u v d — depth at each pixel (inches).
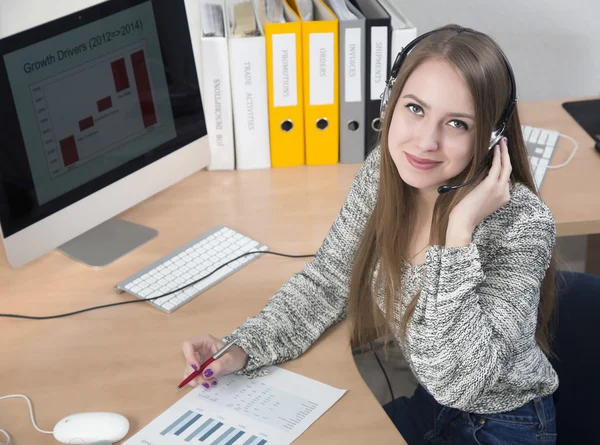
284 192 70.1
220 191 70.6
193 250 61.0
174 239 63.3
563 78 95.4
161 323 53.6
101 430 42.8
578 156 72.9
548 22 91.6
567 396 53.6
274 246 62.0
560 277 53.3
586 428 53.0
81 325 53.6
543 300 51.5
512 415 49.6
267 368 49.5
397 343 55.7
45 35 54.7
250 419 44.8
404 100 44.7
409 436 56.1
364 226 54.9
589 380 52.5
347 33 68.8
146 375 48.6
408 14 90.4
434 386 45.4
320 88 70.7
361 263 52.9
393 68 47.3
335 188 70.5
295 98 71.1
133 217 66.8
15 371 49.2
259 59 69.1
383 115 48.7
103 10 58.1
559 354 53.5
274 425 44.3
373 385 71.9
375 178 55.1
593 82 95.3
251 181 72.2
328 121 72.2
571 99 84.6
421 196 51.1
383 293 51.9
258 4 73.8
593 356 52.2
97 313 54.8
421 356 45.8
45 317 54.4
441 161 44.6
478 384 44.3
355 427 44.3
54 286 57.9
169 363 49.6
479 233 47.1
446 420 52.2
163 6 62.4
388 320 51.8
